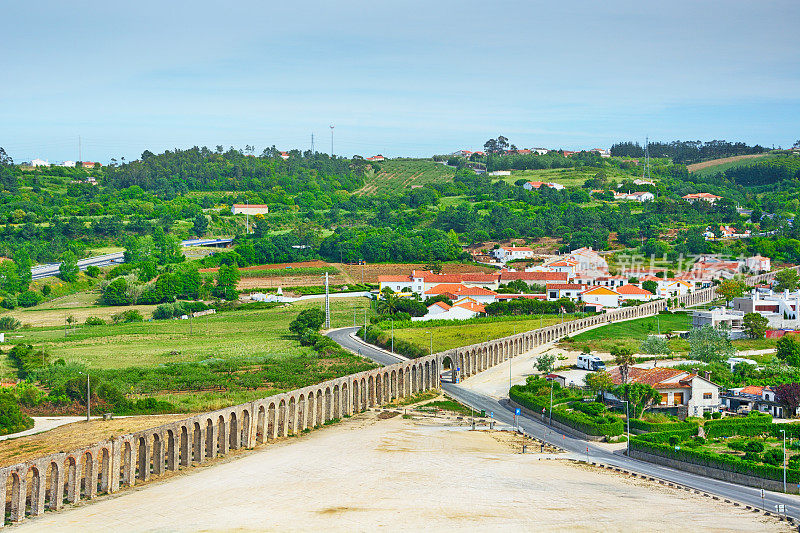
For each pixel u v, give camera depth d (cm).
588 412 17250
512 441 16075
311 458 14412
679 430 15550
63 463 11806
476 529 11025
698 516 11619
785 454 14312
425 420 17838
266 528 10969
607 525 11238
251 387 19688
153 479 13225
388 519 11331
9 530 10881
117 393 18712
